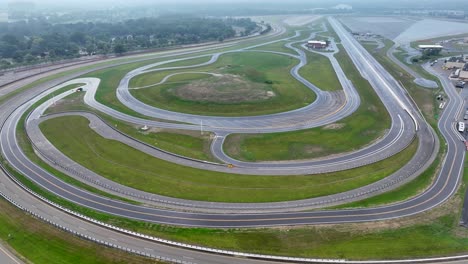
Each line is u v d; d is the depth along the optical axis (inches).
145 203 2773.1
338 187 2965.1
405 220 2556.6
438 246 2292.1
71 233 2399.1
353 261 2126.0
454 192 2888.8
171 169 3255.4
